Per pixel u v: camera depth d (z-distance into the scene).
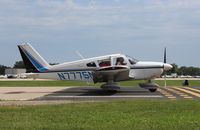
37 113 11.07
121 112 11.14
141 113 10.85
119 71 21.55
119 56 22.86
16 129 8.09
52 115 10.55
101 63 23.03
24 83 40.56
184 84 32.62
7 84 37.19
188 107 12.41
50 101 16.11
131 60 23.05
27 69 24.22
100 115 10.45
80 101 15.95
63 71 23.66
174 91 22.38
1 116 10.45
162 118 9.69
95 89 25.55
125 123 8.88
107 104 13.74
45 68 23.92
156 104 13.52
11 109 12.23
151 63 23.16
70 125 8.63
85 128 8.18
